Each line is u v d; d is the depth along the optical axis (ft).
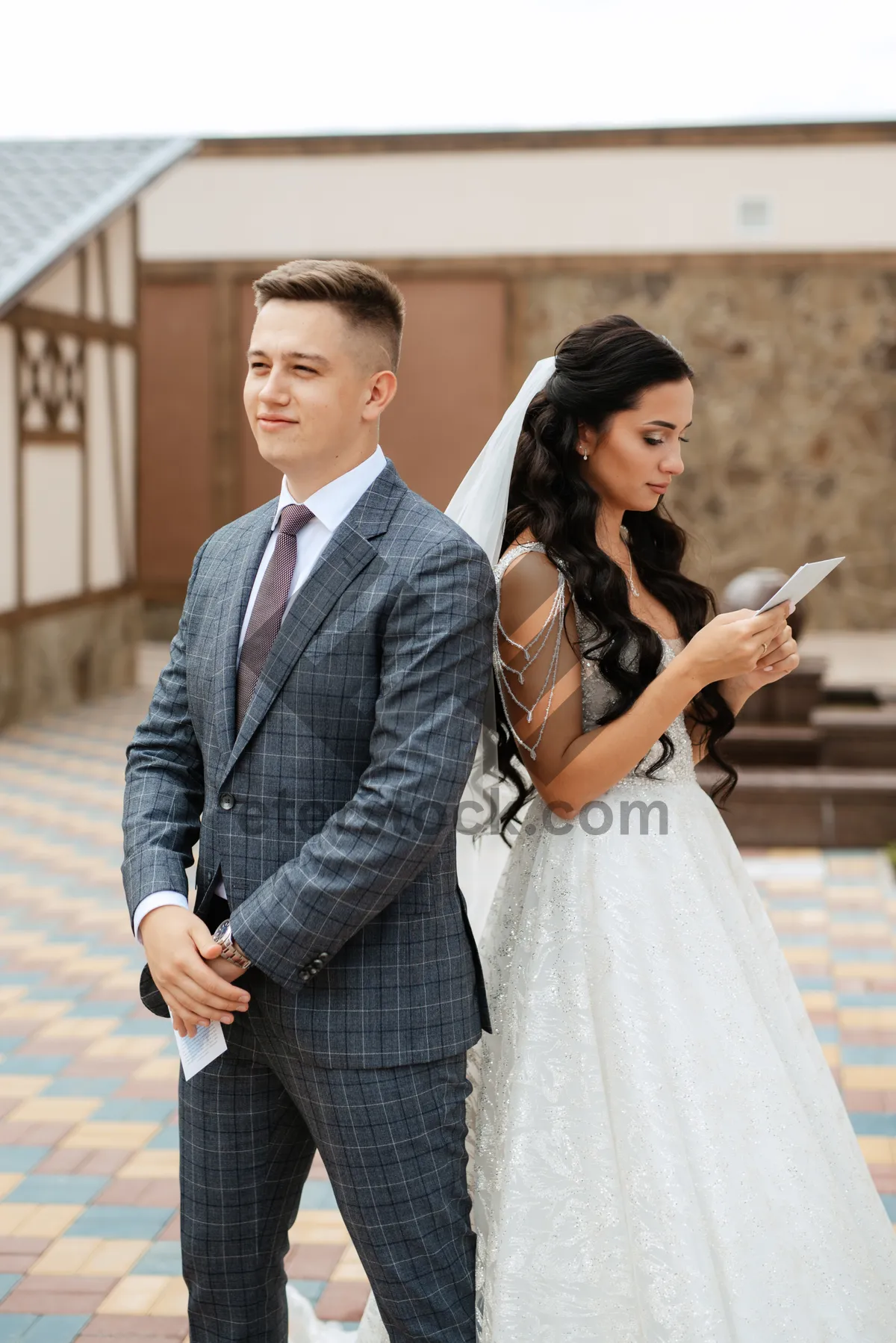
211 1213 5.96
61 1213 9.49
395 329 5.64
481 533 6.31
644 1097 5.82
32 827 21.21
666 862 6.19
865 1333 5.78
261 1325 6.14
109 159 32.55
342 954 5.49
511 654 6.16
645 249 38.73
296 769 5.50
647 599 6.80
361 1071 5.45
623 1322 5.74
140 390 35.32
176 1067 12.20
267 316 5.50
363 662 5.43
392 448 40.09
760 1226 5.72
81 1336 7.93
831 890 17.51
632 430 6.19
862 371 38.60
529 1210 5.85
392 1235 5.54
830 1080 6.54
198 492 40.37
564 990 6.06
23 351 29.25
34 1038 12.91
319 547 5.66
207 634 5.86
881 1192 9.34
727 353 38.86
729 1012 6.04
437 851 5.33
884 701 23.35
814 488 38.99
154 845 5.81
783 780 19.62
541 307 39.24
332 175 39.24
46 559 30.68
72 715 30.68
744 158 38.11
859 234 38.09
